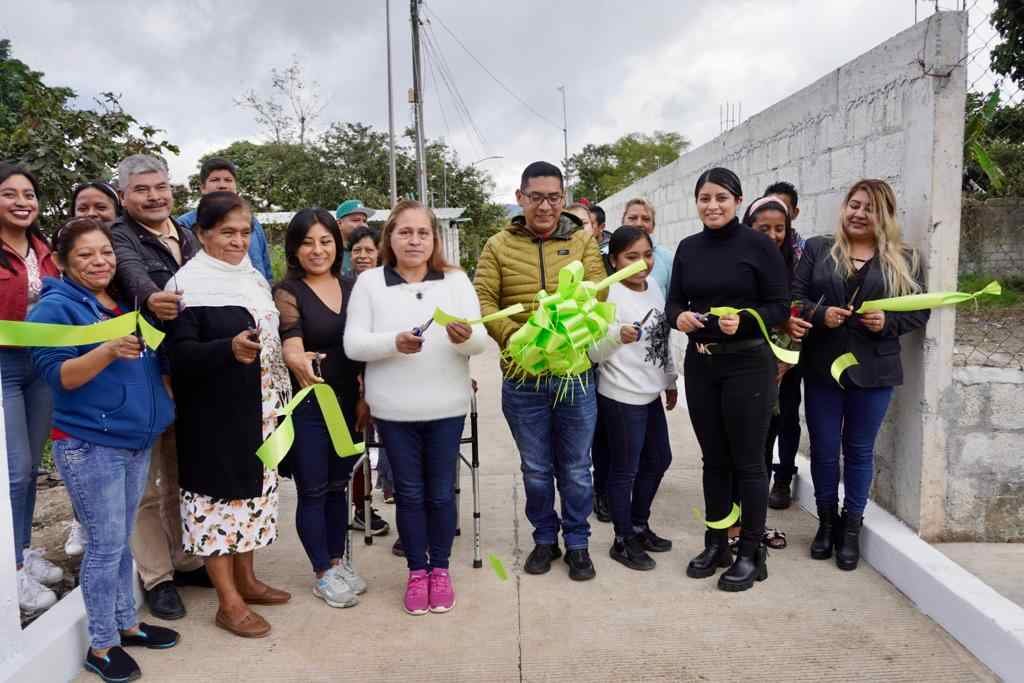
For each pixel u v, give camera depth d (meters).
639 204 4.39
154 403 2.68
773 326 3.03
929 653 2.66
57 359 2.43
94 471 2.52
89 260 2.56
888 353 3.24
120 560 2.64
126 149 6.69
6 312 3.14
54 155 6.09
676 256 3.30
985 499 3.37
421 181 16.95
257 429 2.84
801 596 3.10
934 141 3.19
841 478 4.07
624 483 3.41
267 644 2.82
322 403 2.75
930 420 3.31
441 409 2.98
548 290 3.24
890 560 3.21
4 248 3.18
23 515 3.18
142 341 2.69
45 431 3.40
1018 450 3.33
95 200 3.70
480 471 5.04
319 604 3.16
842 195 4.11
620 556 3.49
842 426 3.44
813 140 4.50
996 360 3.76
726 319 2.88
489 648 2.75
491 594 3.20
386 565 3.58
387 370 2.98
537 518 3.40
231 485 2.79
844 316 3.16
